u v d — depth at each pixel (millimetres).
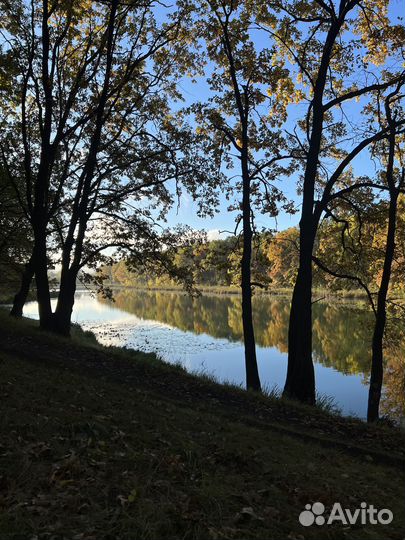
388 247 14297
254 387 13688
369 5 14562
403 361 21250
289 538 3707
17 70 15961
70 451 4824
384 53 14992
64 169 19547
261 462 5484
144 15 16547
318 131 12977
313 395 12523
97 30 17391
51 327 16281
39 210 16062
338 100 12930
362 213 15414
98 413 6418
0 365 8469
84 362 11562
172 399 9047
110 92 16609
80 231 17562
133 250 18516
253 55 14375
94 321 41125
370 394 13492
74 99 16594
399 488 5688
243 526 3770
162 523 3588
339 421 9320
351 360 21938
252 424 8203
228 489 4453
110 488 4117
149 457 4965
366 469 6336
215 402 9555
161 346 26047
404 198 18359
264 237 15375
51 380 8055
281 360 22234
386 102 14266
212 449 5734
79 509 3670
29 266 20438
